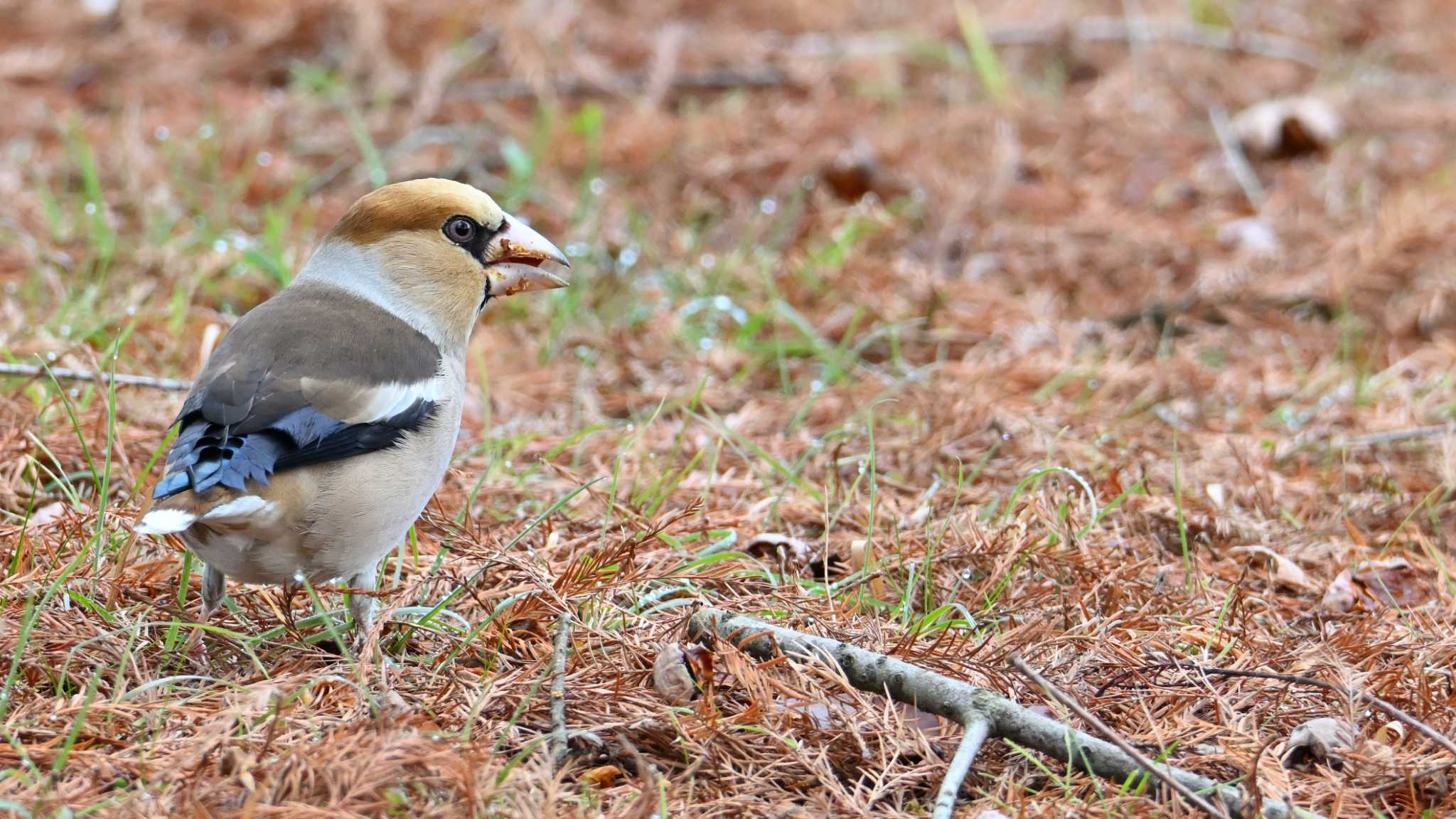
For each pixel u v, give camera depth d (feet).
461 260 29.35
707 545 32.53
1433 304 48.57
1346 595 31.91
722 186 55.77
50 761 22.15
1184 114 64.28
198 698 24.03
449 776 21.42
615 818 21.58
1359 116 63.62
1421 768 23.77
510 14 63.67
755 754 23.94
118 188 51.70
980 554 31.42
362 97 60.64
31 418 34.71
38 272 43.45
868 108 61.72
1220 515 35.14
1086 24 70.08
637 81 63.57
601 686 25.49
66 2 65.51
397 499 26.37
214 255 46.34
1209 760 24.18
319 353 26.21
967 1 72.23
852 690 24.85
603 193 54.24
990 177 57.21
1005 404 40.98
